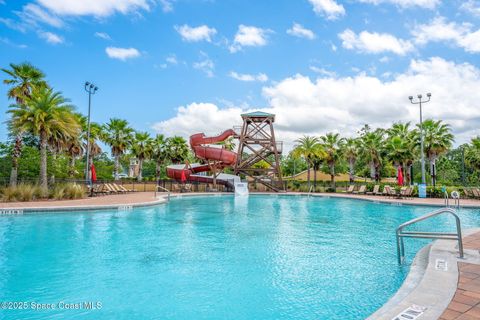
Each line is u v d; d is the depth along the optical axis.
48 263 6.92
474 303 3.76
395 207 19.23
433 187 24.30
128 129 43.97
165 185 36.03
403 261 6.96
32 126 20.83
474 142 47.06
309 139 41.78
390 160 38.72
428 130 36.03
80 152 40.06
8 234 9.88
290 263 7.03
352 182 43.56
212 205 20.86
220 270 6.52
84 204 15.96
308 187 39.06
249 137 39.09
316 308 4.71
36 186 19.30
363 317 4.42
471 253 6.19
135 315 4.46
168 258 7.41
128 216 14.09
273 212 16.92
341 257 7.54
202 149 35.66
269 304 4.85
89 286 5.57
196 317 4.40
